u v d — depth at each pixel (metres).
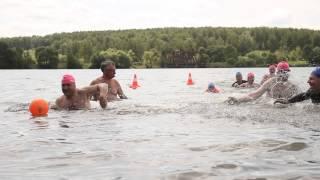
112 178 3.76
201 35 112.94
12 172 4.04
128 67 96.94
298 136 5.70
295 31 107.69
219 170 3.97
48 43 110.44
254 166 4.11
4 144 5.45
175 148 5.06
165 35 115.06
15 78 32.94
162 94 15.05
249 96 10.13
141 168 4.09
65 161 4.45
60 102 9.84
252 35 110.69
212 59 96.31
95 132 6.38
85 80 30.50
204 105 9.95
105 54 93.44
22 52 82.50
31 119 8.08
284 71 10.17
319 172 3.87
